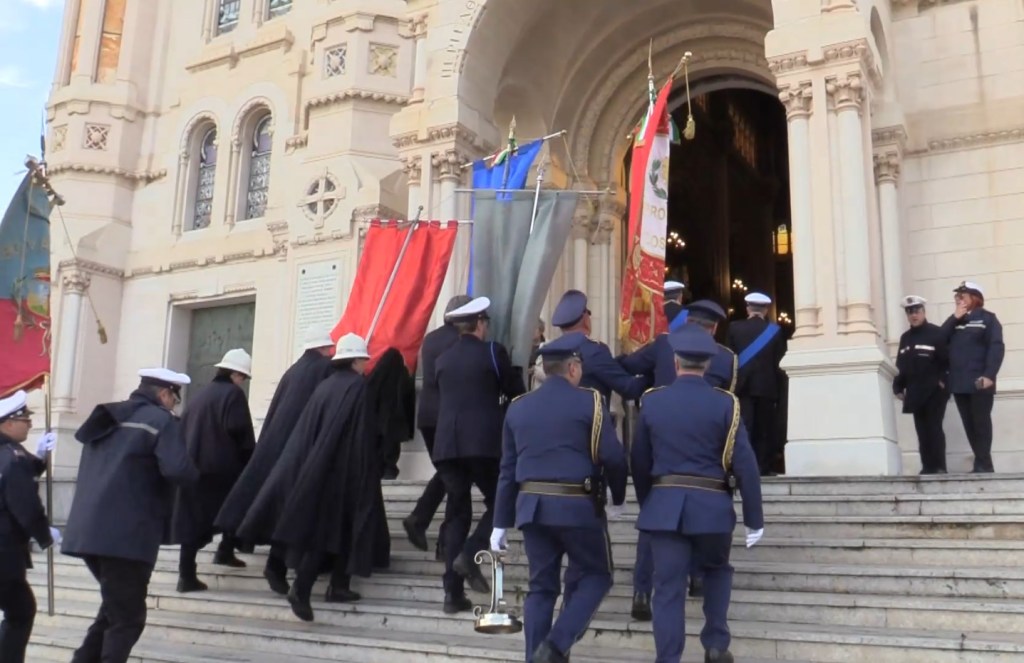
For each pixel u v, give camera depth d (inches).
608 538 207.0
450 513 263.4
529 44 542.6
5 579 223.5
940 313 445.7
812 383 367.2
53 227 702.5
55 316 690.2
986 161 450.0
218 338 695.7
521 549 291.9
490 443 259.6
